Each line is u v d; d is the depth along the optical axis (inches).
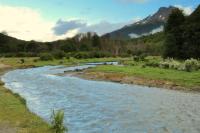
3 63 5054.1
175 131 1081.4
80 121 1219.9
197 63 2930.6
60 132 943.7
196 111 1424.7
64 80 2847.0
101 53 7342.5
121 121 1226.0
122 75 2807.6
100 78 2869.1
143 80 2506.2
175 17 4498.0
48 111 1403.8
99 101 1701.5
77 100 1729.8
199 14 4414.4
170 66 3097.9
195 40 3966.5
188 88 2119.8
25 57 7111.2
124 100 1734.7
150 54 7652.6
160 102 1664.6
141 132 1067.3
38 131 931.3
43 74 3503.9
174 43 4180.6
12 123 1016.9
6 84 2503.7
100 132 1059.9
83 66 4670.3
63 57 6451.8
